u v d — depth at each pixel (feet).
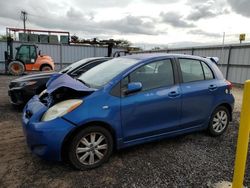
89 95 10.43
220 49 49.55
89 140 10.38
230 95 14.84
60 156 9.81
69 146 10.02
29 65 55.72
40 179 9.68
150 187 9.20
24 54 55.57
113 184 9.38
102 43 81.87
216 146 13.20
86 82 12.14
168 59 12.69
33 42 74.08
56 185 9.29
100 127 10.46
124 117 10.87
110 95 10.65
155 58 12.34
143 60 12.03
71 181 9.56
